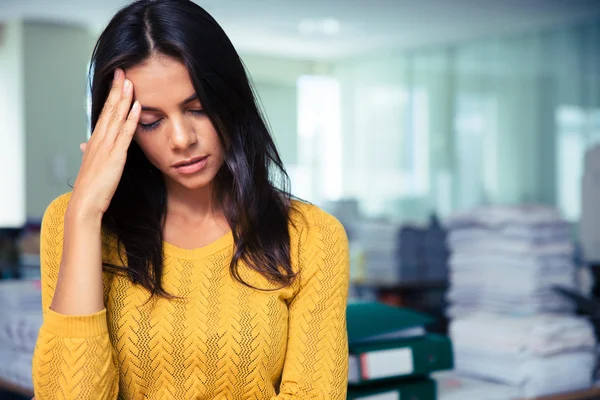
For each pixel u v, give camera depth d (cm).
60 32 818
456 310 258
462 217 253
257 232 123
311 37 942
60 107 820
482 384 188
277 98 1093
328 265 127
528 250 233
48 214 123
